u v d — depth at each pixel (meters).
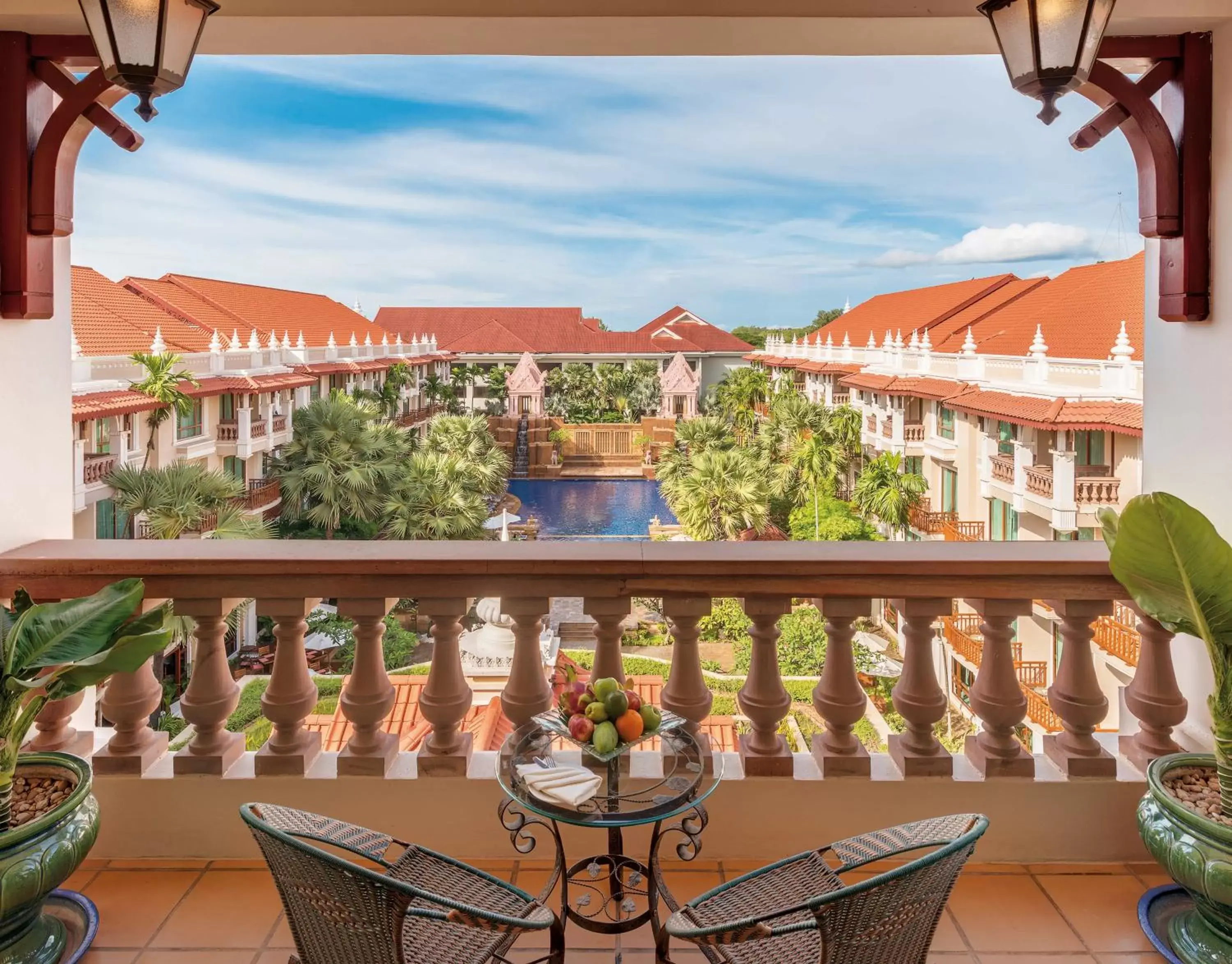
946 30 2.95
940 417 25.33
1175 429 3.06
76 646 2.27
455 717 2.83
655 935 2.23
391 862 2.69
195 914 2.57
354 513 28.23
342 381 39.31
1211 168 2.82
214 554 2.79
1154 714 2.87
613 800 2.15
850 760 2.83
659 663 17.98
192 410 21.84
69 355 3.34
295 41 3.07
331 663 20.33
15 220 2.84
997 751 2.85
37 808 2.36
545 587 2.75
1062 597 2.76
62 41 2.85
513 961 2.36
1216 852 2.21
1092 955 2.39
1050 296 29.19
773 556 2.75
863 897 1.52
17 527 2.98
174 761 2.85
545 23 2.91
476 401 64.88
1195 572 2.26
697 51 3.17
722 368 71.50
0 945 2.25
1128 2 2.69
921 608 2.79
